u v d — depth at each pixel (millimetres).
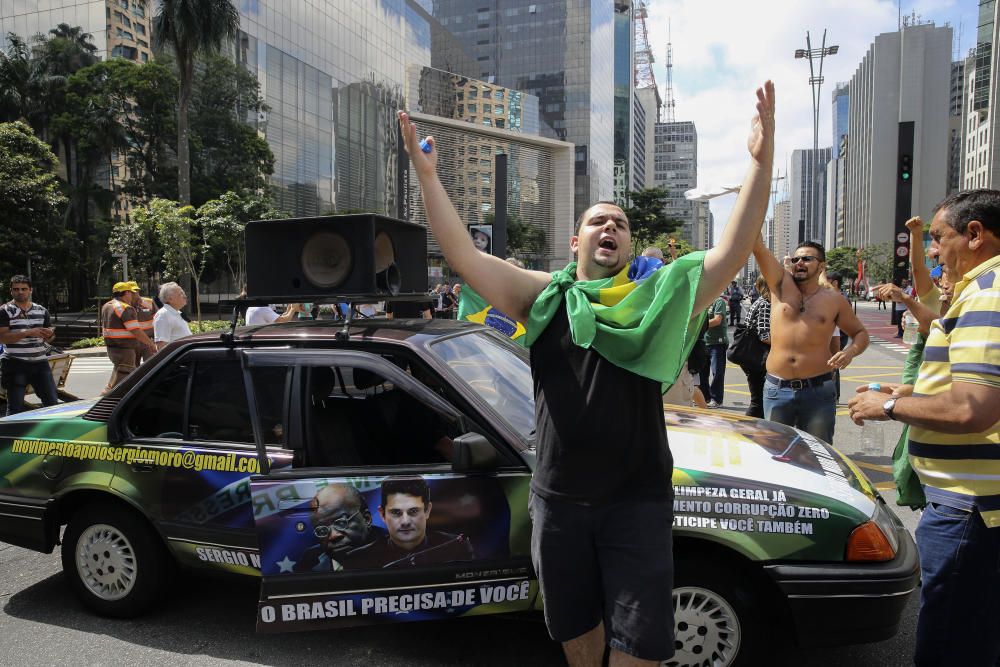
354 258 2768
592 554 2008
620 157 178375
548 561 2035
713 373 9617
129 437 3451
